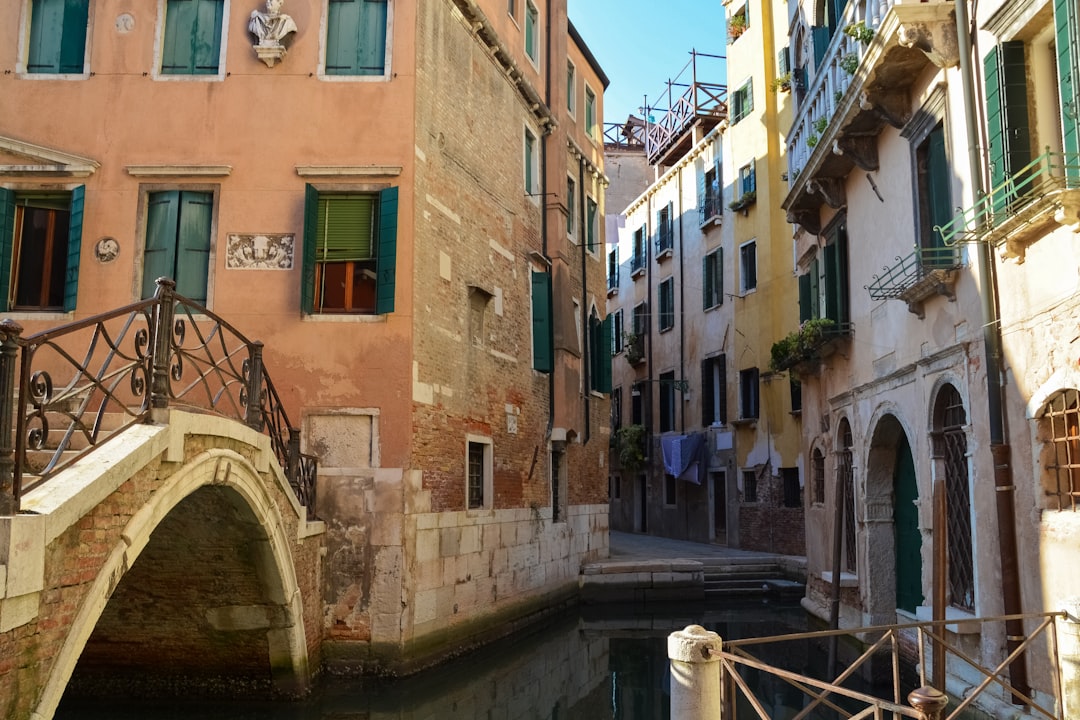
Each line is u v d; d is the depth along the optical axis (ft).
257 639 32.14
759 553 71.41
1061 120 24.27
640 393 99.76
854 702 32.63
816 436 50.57
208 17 39.37
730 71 81.66
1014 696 25.50
